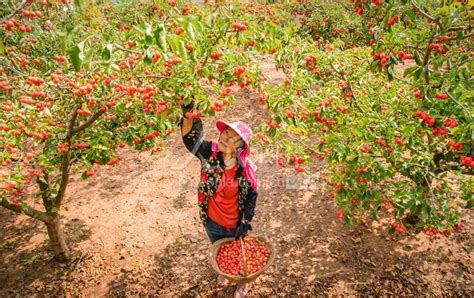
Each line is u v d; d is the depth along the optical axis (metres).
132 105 3.31
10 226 5.03
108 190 5.67
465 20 3.05
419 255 4.27
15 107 3.23
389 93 3.99
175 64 2.83
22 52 4.33
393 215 4.86
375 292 3.88
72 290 4.05
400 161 3.49
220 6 2.94
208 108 2.95
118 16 6.55
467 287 3.87
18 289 4.07
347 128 3.50
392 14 3.12
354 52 4.77
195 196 5.49
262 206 5.22
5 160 3.21
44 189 4.00
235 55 2.92
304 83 3.64
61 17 4.67
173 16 2.56
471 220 4.72
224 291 3.99
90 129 3.72
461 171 3.43
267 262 3.19
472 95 2.93
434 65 3.18
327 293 3.90
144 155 6.53
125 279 4.18
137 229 4.88
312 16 8.99
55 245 4.24
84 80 3.07
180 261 4.38
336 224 4.79
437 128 3.20
